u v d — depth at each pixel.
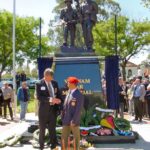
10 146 11.99
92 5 14.59
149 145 12.11
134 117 20.55
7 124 18.41
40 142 10.51
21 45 56.47
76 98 9.75
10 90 20.72
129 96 21.66
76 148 9.87
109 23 54.22
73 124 9.73
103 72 15.19
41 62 13.98
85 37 14.42
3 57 55.94
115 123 12.81
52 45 56.91
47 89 10.36
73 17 14.54
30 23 56.06
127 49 56.62
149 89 20.38
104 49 52.75
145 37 56.78
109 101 14.08
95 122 12.75
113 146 11.91
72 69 13.87
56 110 10.48
